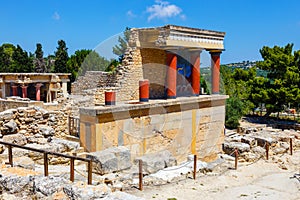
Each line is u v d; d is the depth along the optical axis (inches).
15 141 497.7
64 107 624.1
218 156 731.4
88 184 340.2
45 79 1312.7
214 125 808.9
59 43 2230.6
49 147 484.4
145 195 432.1
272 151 767.1
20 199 324.5
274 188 511.2
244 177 569.0
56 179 335.9
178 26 713.6
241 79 1631.4
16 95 1286.9
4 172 357.7
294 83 1445.6
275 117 1636.3
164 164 559.5
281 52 1529.3
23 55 2501.2
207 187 491.2
